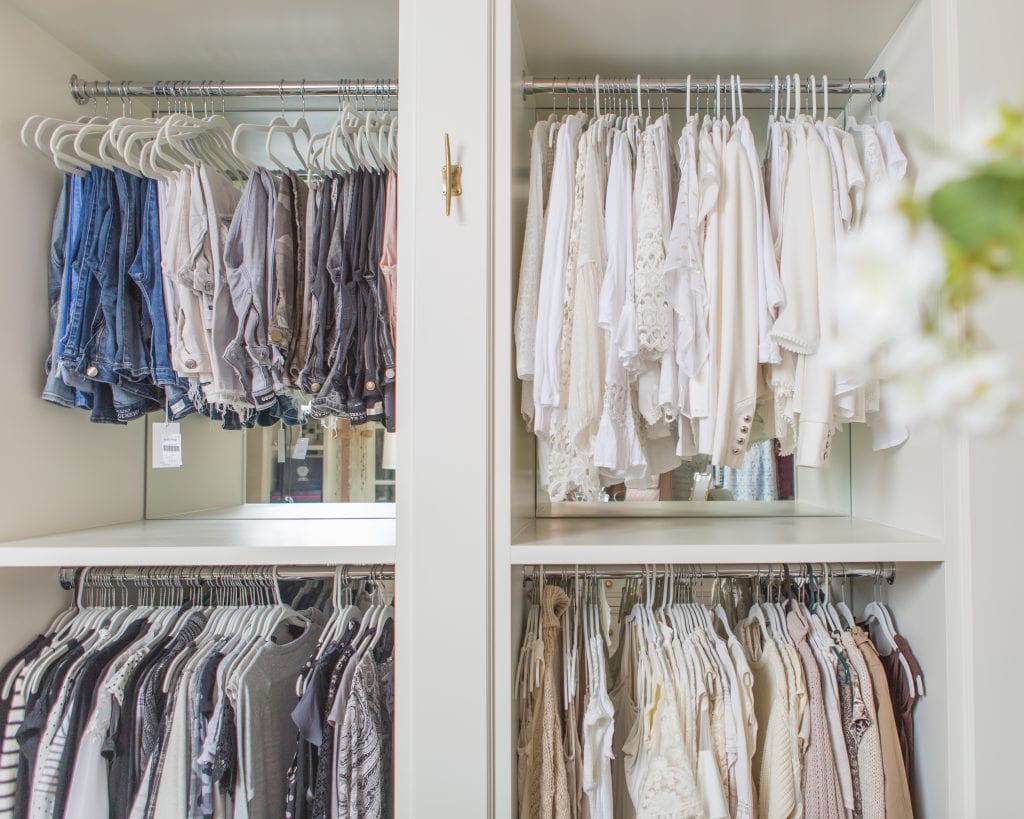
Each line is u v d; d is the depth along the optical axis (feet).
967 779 2.86
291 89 3.63
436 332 2.83
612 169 3.28
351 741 2.98
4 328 3.28
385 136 3.87
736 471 4.37
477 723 2.76
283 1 3.34
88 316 3.44
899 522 3.47
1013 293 2.76
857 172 3.17
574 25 3.45
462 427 2.81
